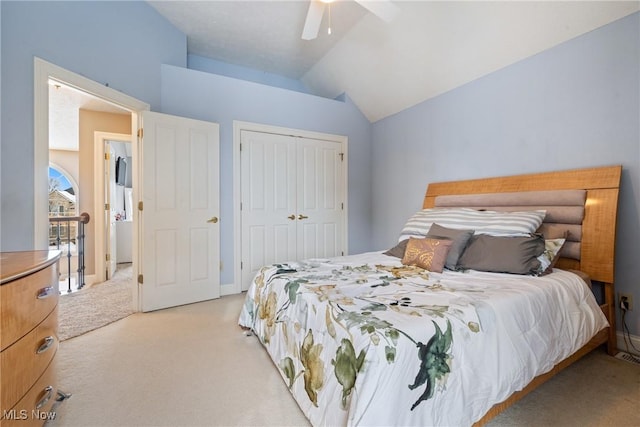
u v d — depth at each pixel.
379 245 4.28
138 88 2.74
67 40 2.12
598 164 2.09
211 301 3.10
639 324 1.92
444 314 1.19
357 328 1.10
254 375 1.71
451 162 3.17
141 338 2.20
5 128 1.76
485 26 2.47
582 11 2.05
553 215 2.19
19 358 1.06
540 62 2.40
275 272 2.03
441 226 2.42
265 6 2.88
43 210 1.93
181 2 2.83
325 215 4.07
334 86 4.22
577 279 1.76
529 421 1.34
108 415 1.38
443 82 3.14
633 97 1.92
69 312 2.75
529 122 2.48
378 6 2.03
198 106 3.20
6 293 1.00
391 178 4.03
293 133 3.80
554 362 1.44
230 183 3.38
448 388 1.07
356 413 0.94
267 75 4.31
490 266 1.92
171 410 1.41
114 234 4.44
